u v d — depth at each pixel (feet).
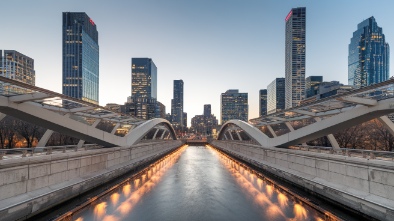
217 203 57.72
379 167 42.88
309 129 77.46
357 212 45.37
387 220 39.32
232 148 178.50
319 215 48.47
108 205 55.47
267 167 90.58
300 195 61.46
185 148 297.53
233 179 85.87
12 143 166.71
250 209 53.31
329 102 69.56
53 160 53.21
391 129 62.69
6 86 53.42
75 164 61.46
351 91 56.90
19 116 61.26
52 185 52.47
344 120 64.54
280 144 90.74
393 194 40.42
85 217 48.01
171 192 67.41
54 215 48.44
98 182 68.64
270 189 70.33
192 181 82.33
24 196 44.60
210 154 199.72
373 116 60.08
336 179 53.42
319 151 70.28
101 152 76.02
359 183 47.14
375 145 135.74
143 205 56.08
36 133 171.63
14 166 43.75
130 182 80.53
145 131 118.73
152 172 101.76
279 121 119.75
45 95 58.44
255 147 111.24
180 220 47.91
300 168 68.49
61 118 68.08
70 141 183.93
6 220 39.52
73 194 56.54
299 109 88.84
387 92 53.57
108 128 271.49
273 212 51.03
